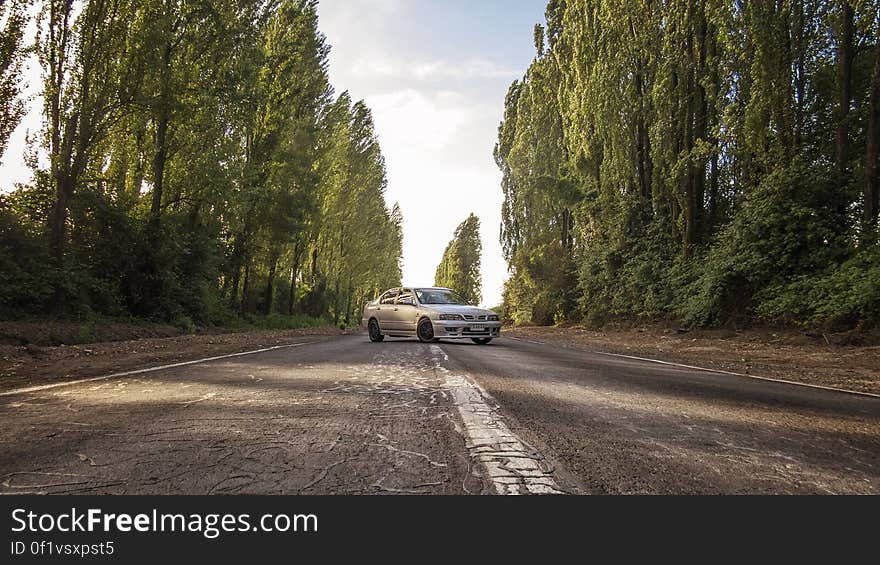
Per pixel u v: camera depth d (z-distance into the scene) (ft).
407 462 8.48
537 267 115.14
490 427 10.91
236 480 7.66
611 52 81.87
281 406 13.24
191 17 61.41
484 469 8.15
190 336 52.65
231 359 25.99
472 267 284.41
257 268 105.70
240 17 67.87
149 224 61.31
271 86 90.89
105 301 56.03
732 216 61.46
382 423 11.28
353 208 157.79
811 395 17.63
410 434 10.30
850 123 51.90
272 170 92.32
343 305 173.06
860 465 8.98
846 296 42.50
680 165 66.08
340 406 13.25
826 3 51.60
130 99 55.11
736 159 62.08
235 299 94.73
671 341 52.75
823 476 8.32
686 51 69.56
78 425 11.03
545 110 120.57
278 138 92.43
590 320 88.22
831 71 54.08
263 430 10.61
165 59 58.29
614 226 84.48
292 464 8.38
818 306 44.57
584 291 93.40
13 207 51.37
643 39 76.38
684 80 69.31
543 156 119.96
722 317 56.70
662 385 18.93
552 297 110.93
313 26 104.78
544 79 120.26
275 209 91.76
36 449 9.16
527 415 12.41
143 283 60.03
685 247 69.67
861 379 23.52
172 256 62.34
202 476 7.82
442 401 13.99
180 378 18.60
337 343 41.60
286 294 132.05
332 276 162.40
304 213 99.40
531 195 121.19
